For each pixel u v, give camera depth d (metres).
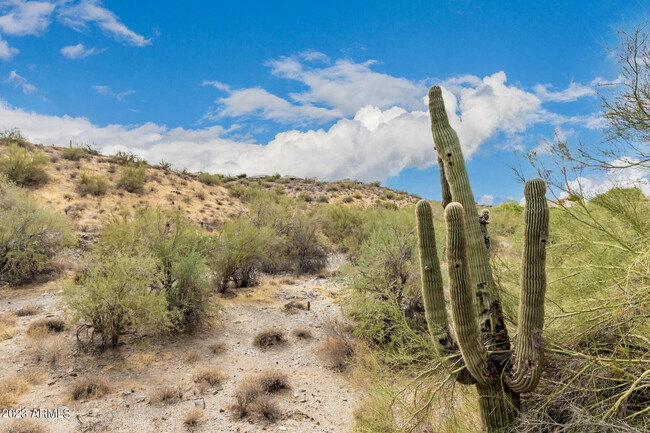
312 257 18.09
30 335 8.46
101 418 5.93
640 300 2.89
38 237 13.89
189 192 29.69
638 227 2.96
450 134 4.02
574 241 3.57
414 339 4.52
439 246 9.23
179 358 8.27
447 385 4.04
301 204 33.25
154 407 6.38
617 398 2.96
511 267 4.25
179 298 9.69
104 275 9.07
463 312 3.31
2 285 12.73
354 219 24.38
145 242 11.21
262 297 12.75
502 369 3.42
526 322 3.15
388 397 4.36
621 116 2.83
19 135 28.78
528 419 3.11
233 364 8.20
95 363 7.73
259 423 6.02
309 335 9.68
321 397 6.85
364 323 8.01
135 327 8.60
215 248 13.23
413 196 54.28
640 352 3.03
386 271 8.74
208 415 6.21
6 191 15.66
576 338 3.48
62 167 26.75
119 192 25.56
